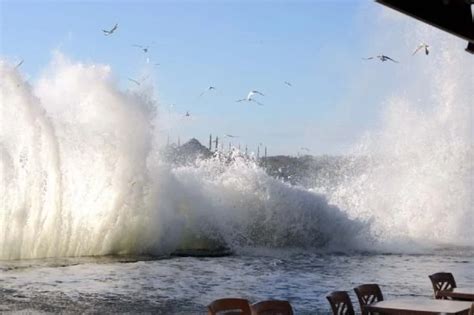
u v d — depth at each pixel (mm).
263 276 13586
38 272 13258
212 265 15180
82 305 10023
